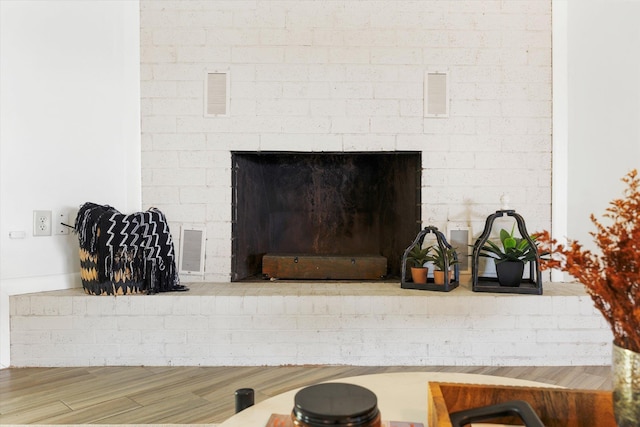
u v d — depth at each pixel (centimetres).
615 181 265
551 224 263
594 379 211
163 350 227
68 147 243
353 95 262
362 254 295
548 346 229
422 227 264
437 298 229
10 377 210
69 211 244
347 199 301
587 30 264
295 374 217
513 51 263
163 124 261
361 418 75
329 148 262
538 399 92
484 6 262
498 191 263
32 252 233
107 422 168
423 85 262
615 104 264
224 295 229
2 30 222
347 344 230
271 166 300
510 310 229
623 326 73
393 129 263
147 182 262
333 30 262
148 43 260
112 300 225
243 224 280
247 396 115
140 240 228
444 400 90
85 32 247
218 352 229
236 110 262
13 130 226
